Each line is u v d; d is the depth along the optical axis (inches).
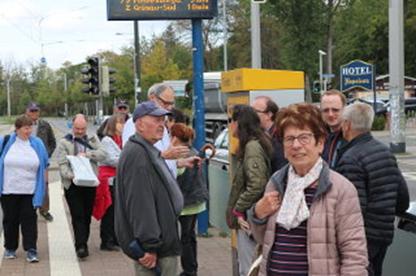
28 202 335.3
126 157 188.7
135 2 385.4
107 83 757.9
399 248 174.7
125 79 2208.4
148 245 186.5
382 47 2667.3
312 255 132.3
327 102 202.1
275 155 220.2
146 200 186.5
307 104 139.3
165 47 2679.6
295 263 134.2
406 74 2763.3
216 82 1152.2
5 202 337.1
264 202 138.3
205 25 2596.0
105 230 360.8
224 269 314.0
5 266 328.5
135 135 192.7
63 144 344.2
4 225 342.0
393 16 953.5
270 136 228.1
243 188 229.1
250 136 224.1
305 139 134.1
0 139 337.7
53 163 879.1
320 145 135.9
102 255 350.9
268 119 237.1
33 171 334.3
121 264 329.4
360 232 132.8
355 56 2711.6
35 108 455.5
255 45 649.0
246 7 2053.4
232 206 231.8
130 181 187.2
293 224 134.2
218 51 2655.0
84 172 328.5
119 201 192.1
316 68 1644.9
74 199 339.0
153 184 188.7
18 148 333.4
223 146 452.8
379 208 176.6
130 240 190.9
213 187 382.3
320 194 133.0
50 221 458.9
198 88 390.3
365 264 132.2
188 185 280.4
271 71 307.4
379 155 178.5
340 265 133.3
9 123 3284.9
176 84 1358.3
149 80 2175.2
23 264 332.5
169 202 191.9
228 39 2630.4
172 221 192.7
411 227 176.1
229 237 381.1
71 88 3348.9
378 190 176.9
